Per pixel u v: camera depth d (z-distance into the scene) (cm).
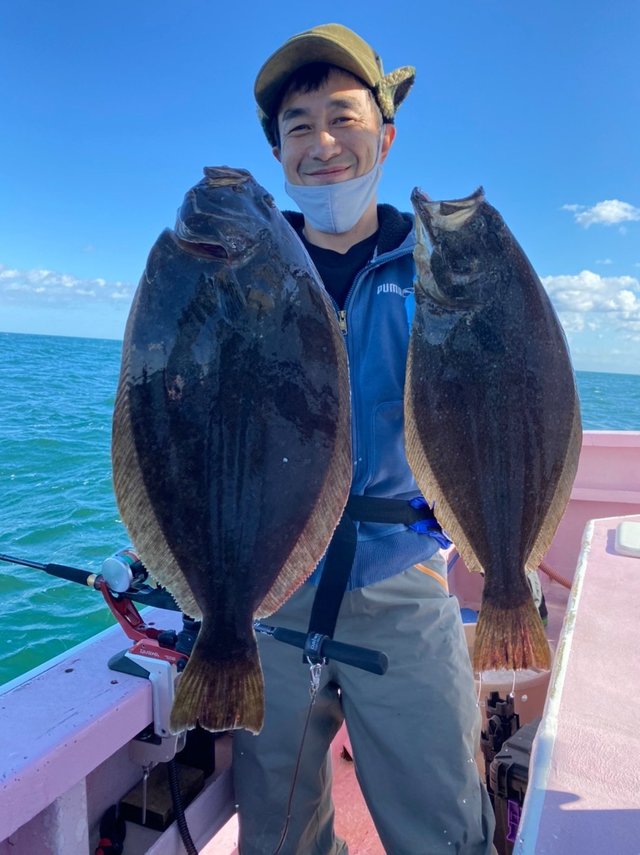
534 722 250
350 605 211
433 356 181
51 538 852
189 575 164
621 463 421
